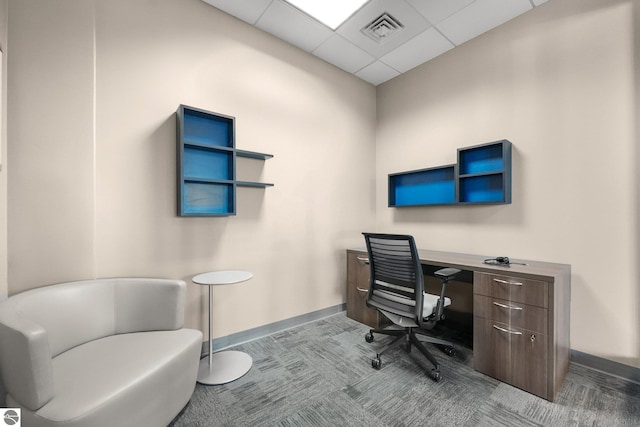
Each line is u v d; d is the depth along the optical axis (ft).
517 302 5.48
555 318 5.06
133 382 3.66
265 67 8.11
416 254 5.73
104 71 5.71
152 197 6.24
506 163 7.29
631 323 5.75
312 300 9.19
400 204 10.39
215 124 7.12
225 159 7.27
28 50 4.86
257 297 7.89
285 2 7.03
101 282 5.14
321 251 9.46
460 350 7.14
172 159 6.52
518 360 5.47
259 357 6.73
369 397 5.25
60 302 4.51
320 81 9.49
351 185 10.44
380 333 7.42
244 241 7.65
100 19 5.68
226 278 6.04
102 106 5.68
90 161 5.40
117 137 5.83
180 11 6.68
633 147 5.74
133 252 5.99
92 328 4.84
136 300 5.23
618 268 5.90
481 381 5.74
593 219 6.21
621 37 5.87
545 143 6.91
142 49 6.15
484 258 7.38
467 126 8.50
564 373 5.78
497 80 7.82
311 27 7.96
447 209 8.95
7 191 4.66
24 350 3.13
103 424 3.27
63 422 3.03
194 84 6.85
